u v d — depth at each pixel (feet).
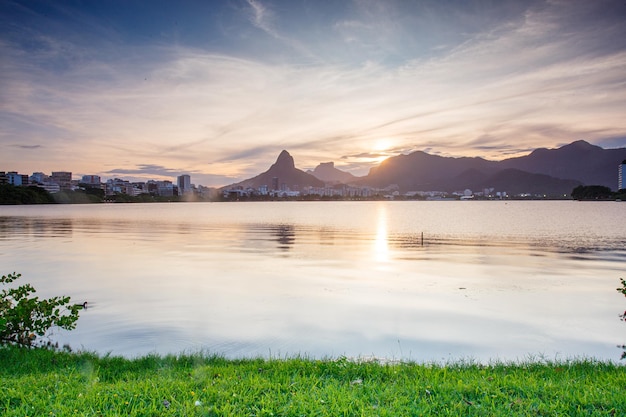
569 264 96.94
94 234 178.81
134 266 90.74
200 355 34.42
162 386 24.80
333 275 80.33
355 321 48.96
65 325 38.55
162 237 167.02
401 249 128.36
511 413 21.25
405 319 49.75
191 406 21.83
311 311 53.31
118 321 48.29
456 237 174.60
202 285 70.08
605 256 111.65
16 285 69.51
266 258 105.09
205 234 184.03
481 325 47.57
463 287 69.10
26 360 31.12
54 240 150.71
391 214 471.21
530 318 50.34
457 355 38.04
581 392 24.18
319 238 167.43
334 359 35.78
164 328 45.68
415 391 24.26
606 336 44.11
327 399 22.95
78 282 72.54
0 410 21.43
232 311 53.16
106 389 24.43
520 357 37.42
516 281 74.38
